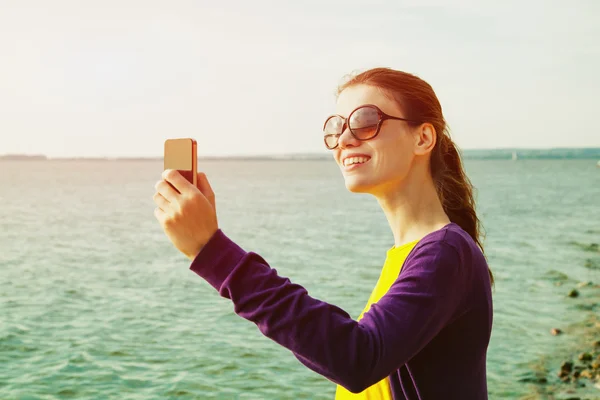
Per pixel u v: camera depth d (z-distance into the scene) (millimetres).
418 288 1173
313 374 11141
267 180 128125
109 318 16672
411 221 1454
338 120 1456
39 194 85812
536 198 61406
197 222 1150
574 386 9227
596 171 143000
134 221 48688
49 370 11891
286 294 1112
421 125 1415
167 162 1245
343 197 74438
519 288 18172
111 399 10195
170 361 12289
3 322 16125
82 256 29734
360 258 27234
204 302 18594
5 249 32375
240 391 10336
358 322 1152
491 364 10422
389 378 1349
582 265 22562
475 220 1641
